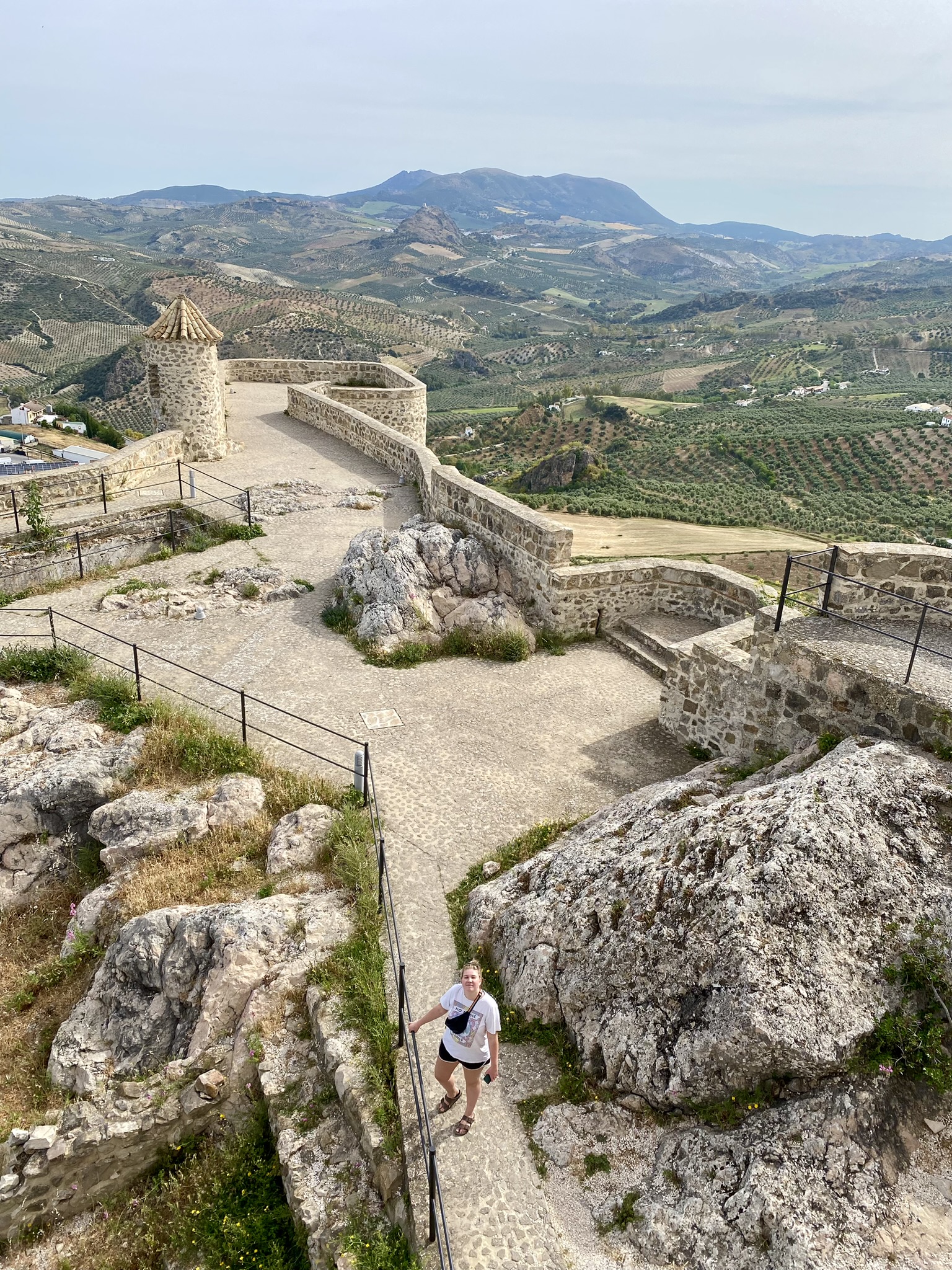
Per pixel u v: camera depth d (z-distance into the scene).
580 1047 6.16
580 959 6.40
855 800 5.97
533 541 13.90
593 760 10.48
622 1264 4.82
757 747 8.95
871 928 5.46
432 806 9.38
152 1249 6.50
